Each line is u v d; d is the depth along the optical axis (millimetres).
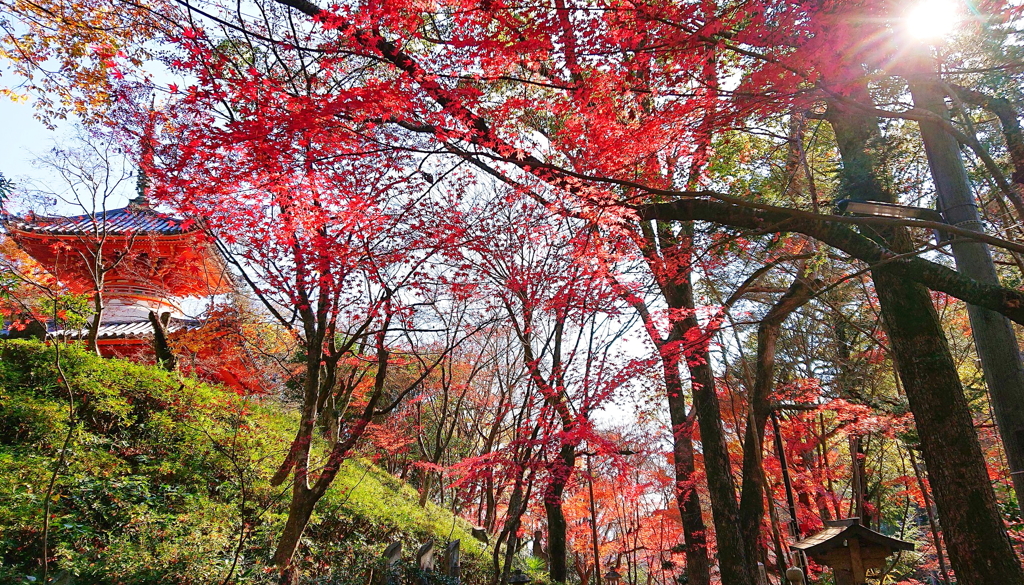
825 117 6852
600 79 4809
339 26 4199
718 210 5855
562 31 4141
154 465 8133
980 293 4559
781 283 13062
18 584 5031
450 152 4895
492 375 17688
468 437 20312
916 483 12930
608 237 7172
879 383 13844
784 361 14438
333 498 9633
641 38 4316
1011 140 5965
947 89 4609
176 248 14836
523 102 4961
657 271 8711
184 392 9797
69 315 9195
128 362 10406
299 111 4047
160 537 6477
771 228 5402
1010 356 5238
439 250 6914
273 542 7418
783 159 9172
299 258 6086
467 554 11156
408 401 16844
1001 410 5227
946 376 5273
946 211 5473
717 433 9250
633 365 8523
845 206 4953
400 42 5004
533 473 8820
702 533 10188
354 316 7211
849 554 6059
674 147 5969
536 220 7656
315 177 5027
